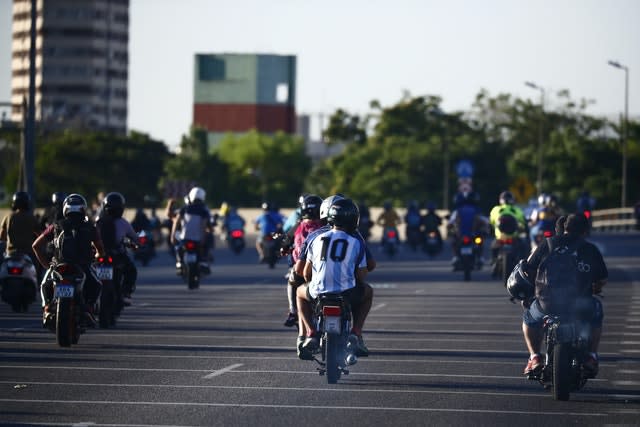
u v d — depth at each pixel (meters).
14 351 37.94
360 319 31.22
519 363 35.69
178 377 32.38
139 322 47.94
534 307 29.45
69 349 38.53
